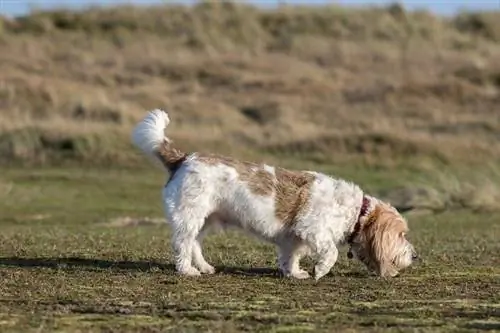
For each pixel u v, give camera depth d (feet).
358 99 114.73
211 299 30.35
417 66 139.85
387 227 35.78
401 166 79.82
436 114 105.60
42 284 32.48
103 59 135.95
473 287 33.47
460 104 111.86
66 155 78.38
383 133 87.30
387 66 140.15
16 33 148.66
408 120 101.65
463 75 126.62
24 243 44.01
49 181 70.13
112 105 97.19
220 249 43.11
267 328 25.80
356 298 31.01
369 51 152.15
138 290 31.71
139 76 124.77
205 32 158.40
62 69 123.44
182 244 35.29
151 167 77.05
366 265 36.37
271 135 89.40
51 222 56.75
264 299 30.55
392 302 30.30
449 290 32.78
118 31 155.02
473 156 84.43
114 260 38.68
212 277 35.06
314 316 27.61
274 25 168.86
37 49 136.87
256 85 122.83
